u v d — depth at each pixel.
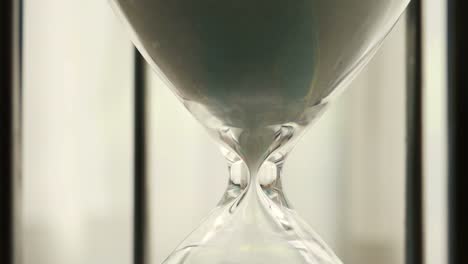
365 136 0.43
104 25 0.42
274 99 0.20
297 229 0.22
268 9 0.19
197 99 0.21
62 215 0.42
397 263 0.42
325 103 0.21
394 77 0.41
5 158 0.35
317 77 0.20
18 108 0.36
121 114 0.42
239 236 0.21
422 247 0.37
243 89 0.20
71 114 0.42
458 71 0.36
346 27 0.19
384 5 0.20
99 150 0.42
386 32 0.21
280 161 0.22
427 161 0.37
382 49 0.41
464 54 0.36
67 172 0.42
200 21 0.19
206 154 0.42
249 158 0.22
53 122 0.41
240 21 0.19
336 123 0.43
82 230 0.42
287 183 0.43
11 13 0.35
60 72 0.42
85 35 0.42
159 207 0.42
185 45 0.20
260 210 0.22
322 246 0.22
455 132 0.36
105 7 0.42
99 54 0.42
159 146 0.42
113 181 0.42
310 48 0.19
